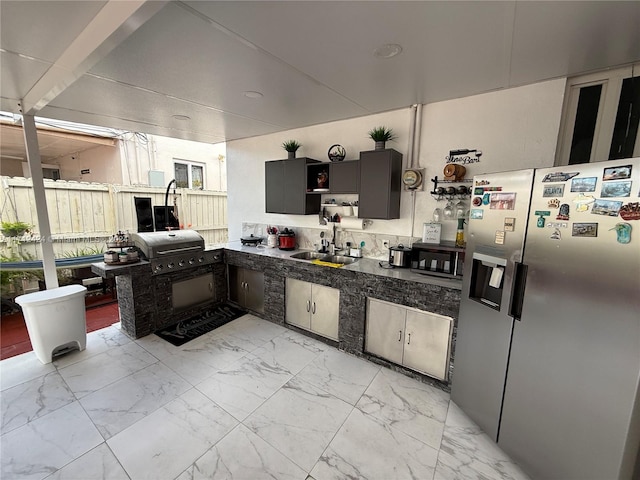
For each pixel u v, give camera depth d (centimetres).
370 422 196
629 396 118
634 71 190
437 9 134
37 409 203
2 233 367
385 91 239
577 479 136
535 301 151
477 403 190
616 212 119
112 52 175
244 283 378
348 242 340
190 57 182
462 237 251
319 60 186
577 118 213
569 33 153
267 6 132
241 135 411
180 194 541
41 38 167
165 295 331
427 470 162
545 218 145
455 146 259
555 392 144
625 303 118
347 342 283
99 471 158
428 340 236
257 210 435
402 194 295
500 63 188
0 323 354
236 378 241
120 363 261
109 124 349
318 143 351
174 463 163
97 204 447
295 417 199
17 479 153
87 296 441
